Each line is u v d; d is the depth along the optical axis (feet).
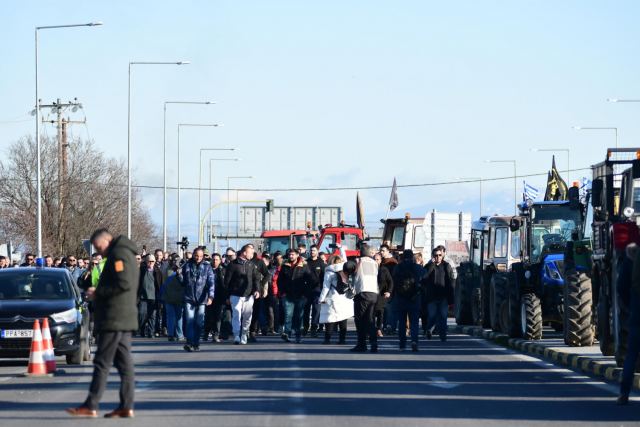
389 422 70.03
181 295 165.37
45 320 109.40
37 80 248.11
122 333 72.95
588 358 110.42
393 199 293.64
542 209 151.53
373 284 136.05
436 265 157.48
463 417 72.49
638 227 96.43
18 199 405.39
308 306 173.88
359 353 133.49
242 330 153.48
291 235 281.54
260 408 77.41
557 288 146.82
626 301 83.20
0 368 118.73
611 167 104.27
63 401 83.35
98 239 73.41
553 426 68.33
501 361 120.16
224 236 512.63
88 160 424.87
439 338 165.89
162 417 72.79
